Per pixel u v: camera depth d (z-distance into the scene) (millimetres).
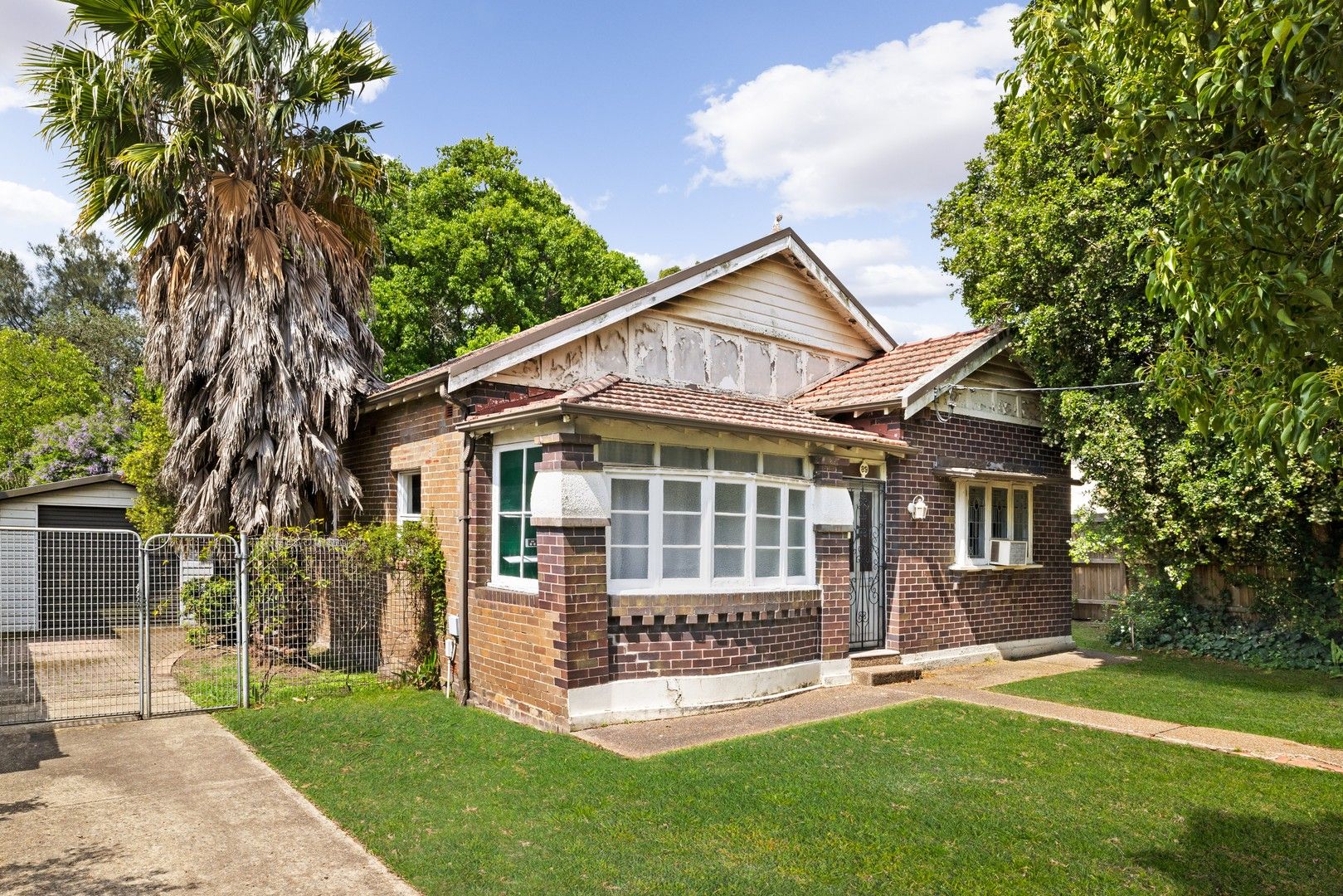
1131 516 12086
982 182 16188
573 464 8086
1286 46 3336
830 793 6191
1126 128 4449
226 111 11531
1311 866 4992
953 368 11812
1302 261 3785
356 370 12227
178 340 11508
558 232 27266
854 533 11188
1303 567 12430
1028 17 5027
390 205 26812
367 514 12578
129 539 15164
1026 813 5816
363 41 13000
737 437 9320
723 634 9000
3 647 12891
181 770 7066
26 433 25562
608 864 4980
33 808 6117
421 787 6469
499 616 9086
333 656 11086
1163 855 5137
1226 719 8672
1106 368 11930
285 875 4957
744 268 12727
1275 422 3547
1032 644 13227
